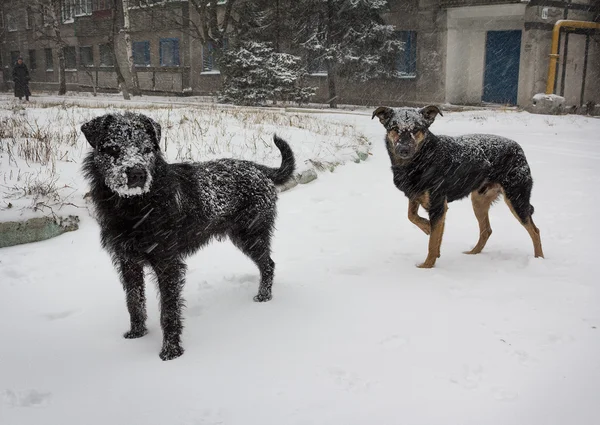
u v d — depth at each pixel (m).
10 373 3.21
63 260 5.11
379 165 10.55
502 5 21.73
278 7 24.48
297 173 8.42
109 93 35.50
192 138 9.60
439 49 23.70
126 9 29.31
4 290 4.41
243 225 4.27
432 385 3.02
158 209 3.39
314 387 3.03
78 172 6.96
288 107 23.44
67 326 3.88
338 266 5.12
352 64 22.78
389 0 24.05
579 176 9.54
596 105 24.64
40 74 42.41
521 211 5.23
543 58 22.17
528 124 17.42
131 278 3.70
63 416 2.78
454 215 7.21
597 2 23.67
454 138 5.28
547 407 2.79
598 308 4.05
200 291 4.54
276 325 3.86
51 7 32.12
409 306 4.15
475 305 4.14
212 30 25.44
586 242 5.80
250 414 2.78
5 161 7.04
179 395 2.97
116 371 3.26
